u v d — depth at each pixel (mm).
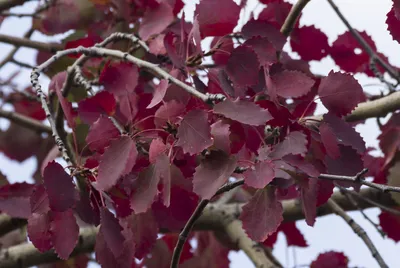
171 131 1313
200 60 1471
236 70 1398
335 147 1320
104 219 1301
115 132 1365
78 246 1748
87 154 1511
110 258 1329
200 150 1230
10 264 1756
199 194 1214
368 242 1710
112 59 1739
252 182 1220
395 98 1755
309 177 1290
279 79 1362
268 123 1302
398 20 1397
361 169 1353
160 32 1590
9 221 1650
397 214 1743
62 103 1368
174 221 1497
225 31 1499
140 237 1487
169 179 1271
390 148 1755
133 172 1354
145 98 1529
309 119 1365
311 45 1746
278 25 1686
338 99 1355
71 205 1255
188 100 1377
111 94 1489
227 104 1249
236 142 1323
